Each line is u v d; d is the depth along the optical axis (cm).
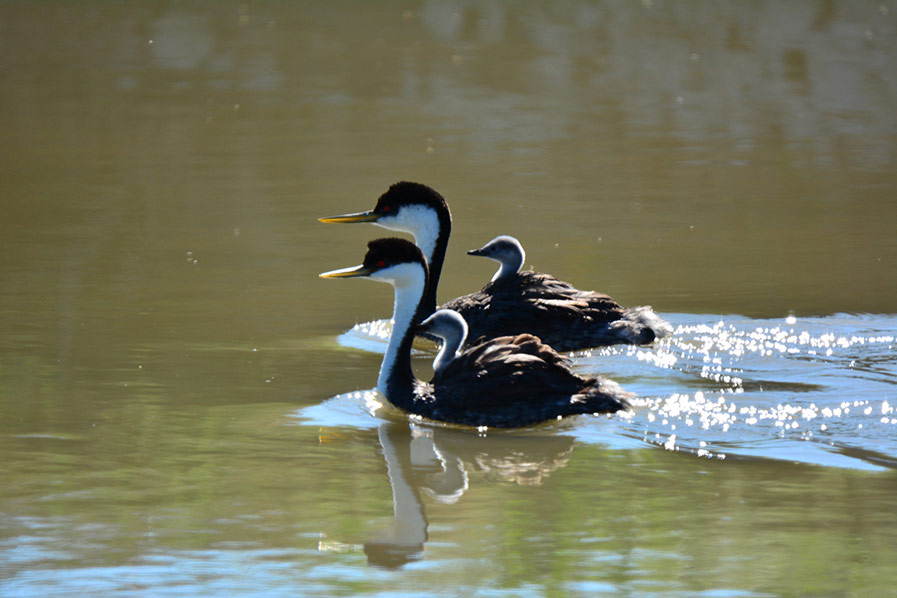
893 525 1034
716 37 4284
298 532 1045
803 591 931
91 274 1862
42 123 3033
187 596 928
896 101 3338
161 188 2411
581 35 4341
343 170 2561
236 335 1602
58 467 1175
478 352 1347
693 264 1920
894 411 1274
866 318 1619
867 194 2389
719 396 1327
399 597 928
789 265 1908
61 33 4300
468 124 3052
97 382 1413
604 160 2683
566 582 950
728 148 2811
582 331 1538
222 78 3625
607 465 1180
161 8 4797
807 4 4891
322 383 1427
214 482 1144
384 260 1370
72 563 984
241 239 2077
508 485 1144
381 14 4750
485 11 4806
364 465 1191
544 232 2114
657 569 966
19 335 1577
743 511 1068
